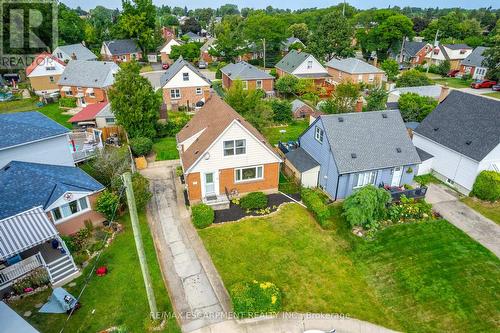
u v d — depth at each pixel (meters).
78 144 36.16
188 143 29.06
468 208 26.19
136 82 36.34
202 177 25.39
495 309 17.48
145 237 22.48
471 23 117.81
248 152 25.45
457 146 28.56
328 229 23.53
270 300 16.91
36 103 54.94
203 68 89.94
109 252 21.00
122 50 93.75
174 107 53.50
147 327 16.11
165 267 20.00
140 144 34.03
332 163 26.28
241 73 59.06
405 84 59.75
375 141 27.14
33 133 25.88
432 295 18.36
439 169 30.80
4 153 24.33
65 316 16.58
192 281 19.03
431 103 43.22
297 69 65.31
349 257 21.08
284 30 92.38
